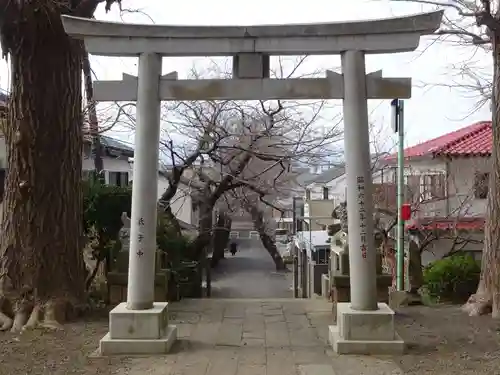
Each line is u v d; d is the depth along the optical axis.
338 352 6.68
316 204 29.05
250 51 6.99
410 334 7.71
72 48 8.62
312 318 8.95
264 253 37.34
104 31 6.94
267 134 16.27
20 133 8.16
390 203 18.31
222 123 17.86
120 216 10.56
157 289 9.98
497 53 8.96
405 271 12.62
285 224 39.56
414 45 6.91
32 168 8.23
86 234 10.66
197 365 6.24
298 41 6.98
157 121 7.04
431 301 11.65
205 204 17.77
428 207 17.73
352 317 6.73
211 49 7.00
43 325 7.78
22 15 7.93
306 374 5.90
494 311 8.76
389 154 20.77
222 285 24.97
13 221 8.22
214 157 16.27
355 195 6.90
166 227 13.03
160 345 6.68
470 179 17.50
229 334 7.83
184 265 14.07
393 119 12.13
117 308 6.96
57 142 8.44
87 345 7.02
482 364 6.22
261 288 24.48
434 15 6.79
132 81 7.06
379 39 6.93
